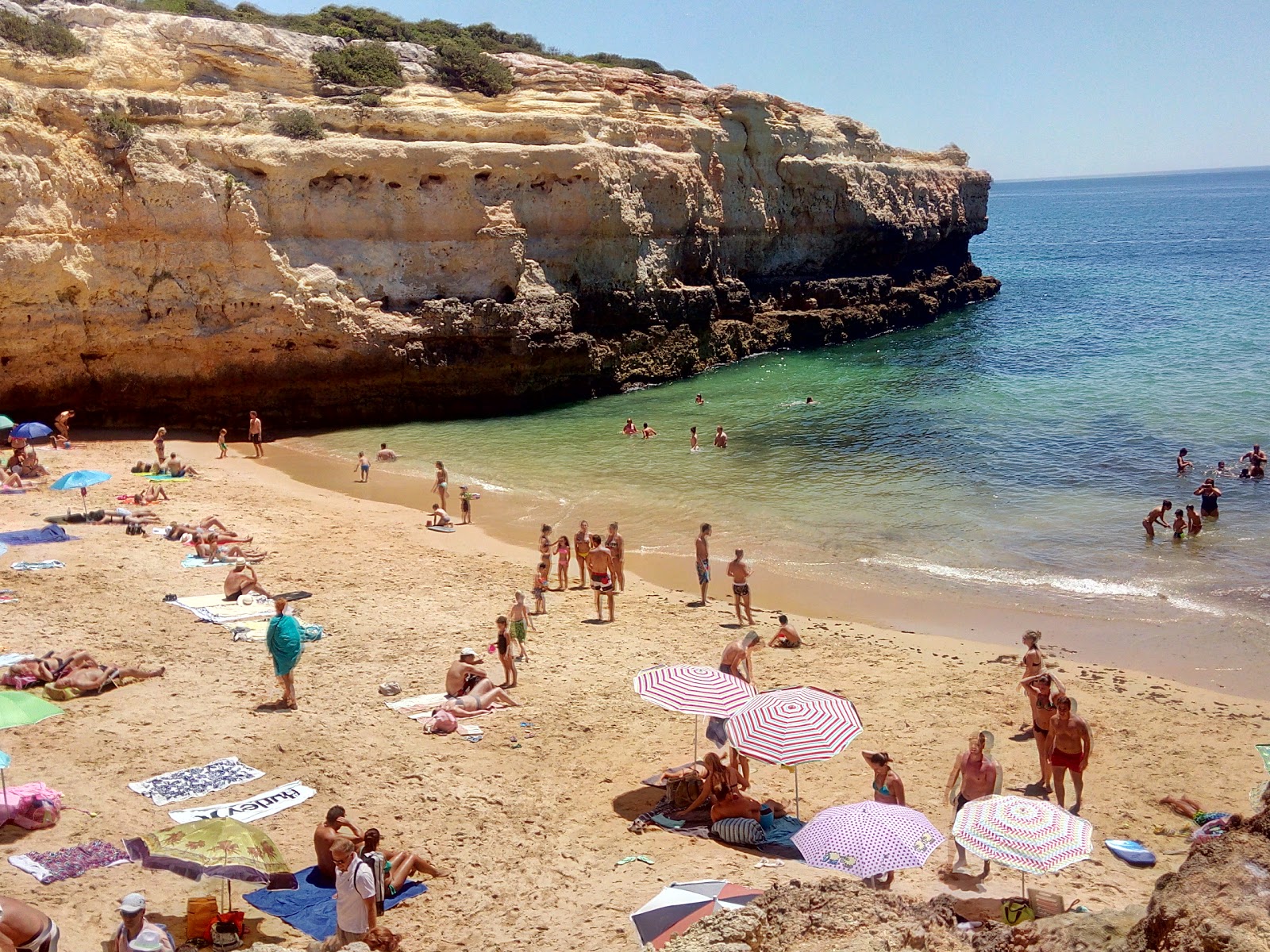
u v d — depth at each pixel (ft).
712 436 137.90
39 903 35.32
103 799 43.42
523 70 182.29
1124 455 119.24
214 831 34.78
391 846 41.22
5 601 69.26
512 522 99.86
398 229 149.38
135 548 84.53
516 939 34.55
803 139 216.13
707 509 102.73
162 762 47.26
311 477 119.14
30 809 41.14
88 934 33.68
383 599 75.05
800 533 94.63
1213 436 126.31
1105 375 169.68
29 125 125.18
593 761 50.16
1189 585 79.05
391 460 125.90
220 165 138.10
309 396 145.79
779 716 43.04
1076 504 101.35
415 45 173.88
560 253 161.68
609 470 119.85
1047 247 508.94
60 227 126.62
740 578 71.97
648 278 175.83
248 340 140.05
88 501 100.89
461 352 152.76
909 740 53.62
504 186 155.33
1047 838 34.81
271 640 53.93
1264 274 334.65
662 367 180.24
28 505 97.96
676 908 32.96
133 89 136.87
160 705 53.88
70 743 48.80
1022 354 197.26
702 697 45.68
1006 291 313.73
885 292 238.27
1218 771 50.42
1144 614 73.92
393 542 91.91
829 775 49.83
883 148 251.60
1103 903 37.65
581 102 169.58
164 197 133.59
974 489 107.34
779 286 214.69
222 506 102.27
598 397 169.58
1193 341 199.72
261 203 140.26
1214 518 95.45
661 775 48.24
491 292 154.92
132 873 37.76
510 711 55.88
